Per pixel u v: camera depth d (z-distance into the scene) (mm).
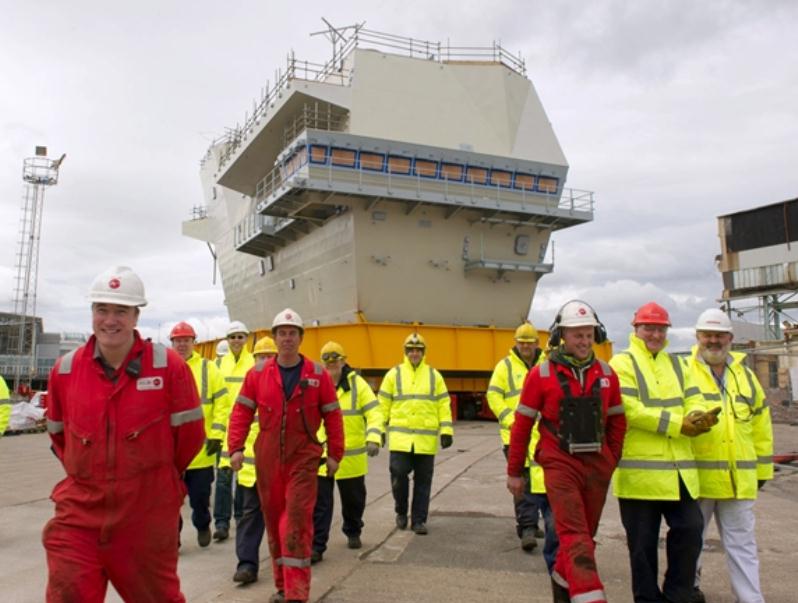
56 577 3016
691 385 4512
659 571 5383
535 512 6242
